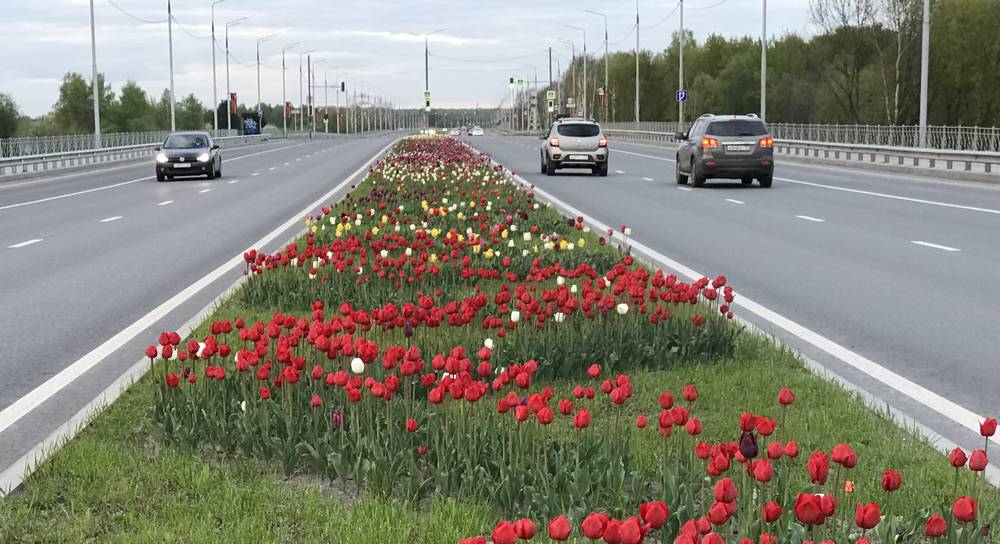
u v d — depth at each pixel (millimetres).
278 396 6199
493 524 4582
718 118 29906
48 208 25766
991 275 12398
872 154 41875
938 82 80562
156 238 18016
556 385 7215
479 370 5660
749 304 10609
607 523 3277
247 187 33281
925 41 39469
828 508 3416
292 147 91312
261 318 9711
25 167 44969
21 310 10820
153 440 5953
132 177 42281
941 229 17750
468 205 19609
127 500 4848
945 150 35406
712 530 4094
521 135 153500
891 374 7602
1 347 8953
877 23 83125
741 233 17625
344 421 5723
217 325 6582
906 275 12523
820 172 38812
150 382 7199
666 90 157625
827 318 9820
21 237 18609
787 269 13219
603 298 7945
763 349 8070
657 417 6395
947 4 80188
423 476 5117
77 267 14281
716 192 28125
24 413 6801
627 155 59906
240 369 5855
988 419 4270
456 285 11250
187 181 38094
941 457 5438
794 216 20641
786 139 56188
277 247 16031
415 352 5625
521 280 11938
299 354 7254
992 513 4340
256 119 126938
